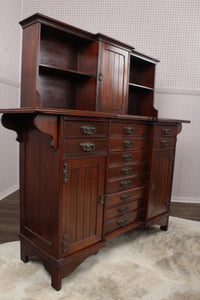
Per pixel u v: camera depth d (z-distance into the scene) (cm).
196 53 316
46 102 193
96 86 193
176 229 250
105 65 196
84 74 190
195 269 183
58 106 201
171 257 197
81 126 154
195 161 338
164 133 228
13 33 319
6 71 307
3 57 298
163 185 240
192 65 319
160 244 218
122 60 210
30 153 167
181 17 309
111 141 181
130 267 181
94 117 161
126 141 194
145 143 215
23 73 176
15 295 146
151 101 258
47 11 326
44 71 187
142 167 217
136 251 204
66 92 205
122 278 167
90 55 195
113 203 193
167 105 327
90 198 168
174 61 319
